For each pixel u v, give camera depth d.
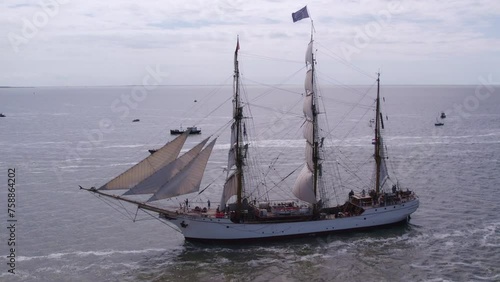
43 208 81.88
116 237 68.50
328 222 69.19
